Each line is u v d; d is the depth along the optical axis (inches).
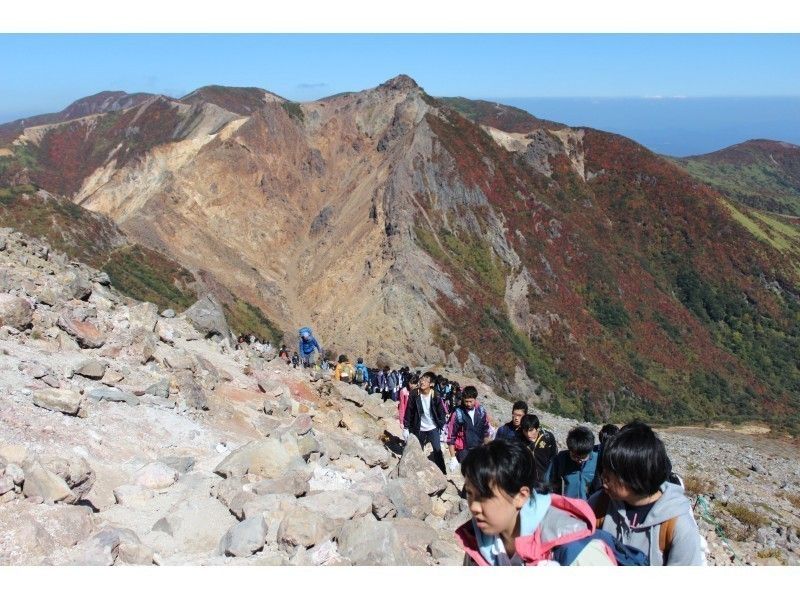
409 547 288.4
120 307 578.6
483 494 142.4
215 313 753.0
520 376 3351.4
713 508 807.1
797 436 2137.1
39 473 235.8
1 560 199.6
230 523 268.8
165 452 348.8
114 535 220.4
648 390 3757.4
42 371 353.4
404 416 507.5
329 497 306.2
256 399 528.1
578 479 267.6
